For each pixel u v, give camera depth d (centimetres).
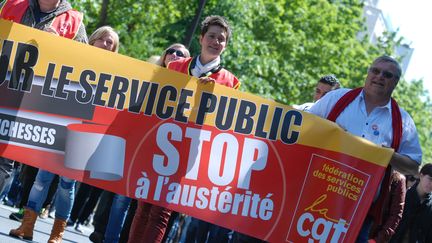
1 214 1359
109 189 866
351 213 873
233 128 871
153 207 885
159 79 867
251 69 3209
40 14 941
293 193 871
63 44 864
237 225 873
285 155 871
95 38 1130
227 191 871
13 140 865
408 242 1267
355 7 4769
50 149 866
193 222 1297
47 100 865
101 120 866
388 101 892
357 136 870
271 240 873
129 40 3067
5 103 864
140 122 867
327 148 870
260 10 3444
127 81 866
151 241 879
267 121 871
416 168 888
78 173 866
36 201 1063
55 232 1033
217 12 2877
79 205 1310
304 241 873
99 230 1206
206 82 868
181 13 2941
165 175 870
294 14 4028
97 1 2677
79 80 864
